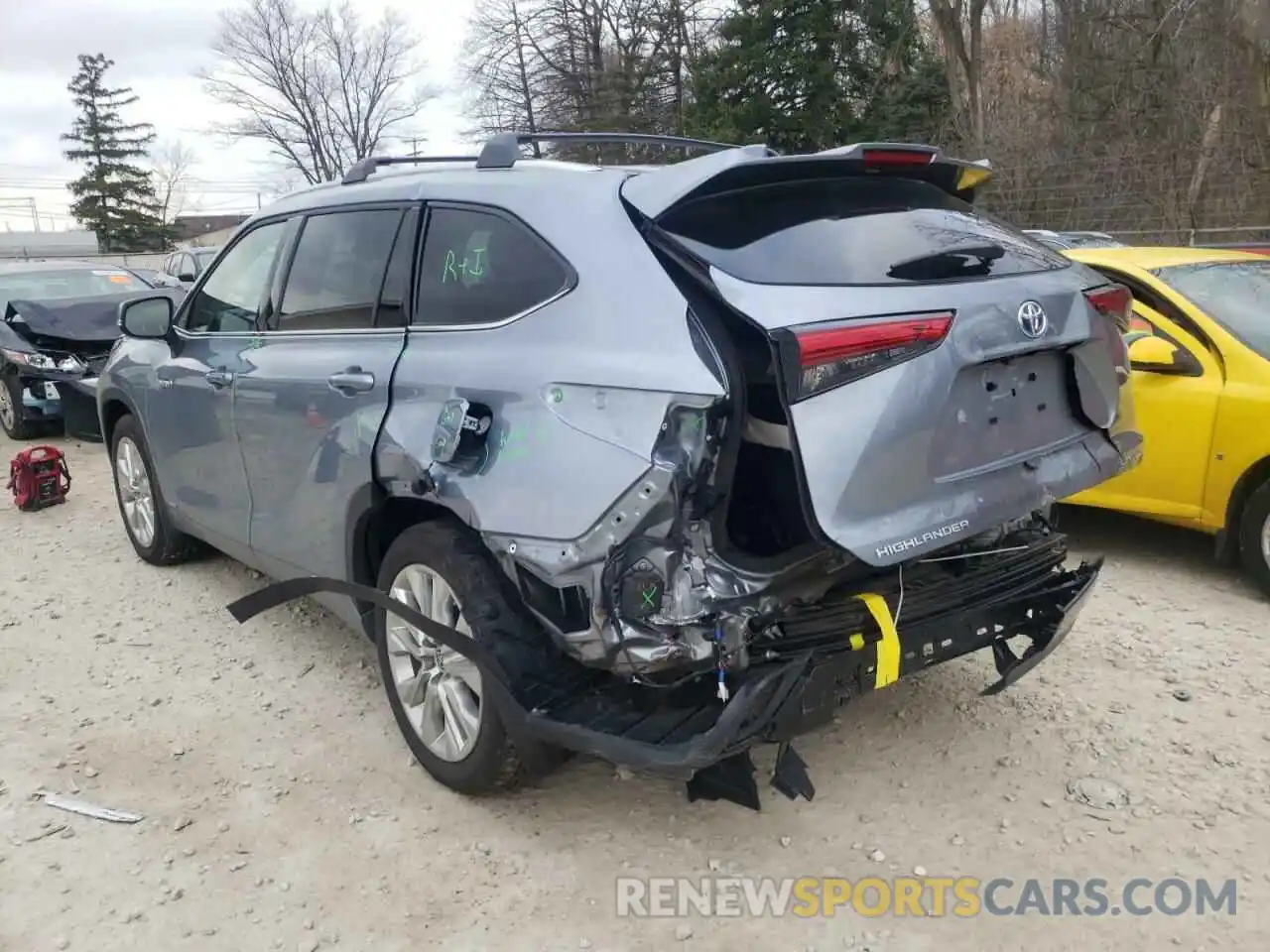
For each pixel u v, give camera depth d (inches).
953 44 1034.1
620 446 105.8
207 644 186.7
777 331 101.0
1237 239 740.7
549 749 122.1
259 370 161.2
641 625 105.7
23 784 141.0
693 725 109.6
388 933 112.1
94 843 127.9
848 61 1217.4
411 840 127.7
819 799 134.6
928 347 107.5
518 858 124.0
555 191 124.3
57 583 219.8
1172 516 202.8
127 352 216.8
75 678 173.6
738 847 125.6
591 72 1589.6
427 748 136.7
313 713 160.2
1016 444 119.6
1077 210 871.1
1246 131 765.9
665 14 1544.0
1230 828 126.1
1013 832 126.8
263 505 165.9
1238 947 107.0
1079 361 126.0
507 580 121.9
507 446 116.1
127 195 2413.9
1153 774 137.8
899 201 125.8
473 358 124.3
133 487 226.8
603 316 112.0
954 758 143.3
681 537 104.3
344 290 150.3
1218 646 175.0
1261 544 190.7
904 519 107.3
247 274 176.7
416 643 135.7
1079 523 244.2
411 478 127.0
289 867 123.2
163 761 147.0
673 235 110.8
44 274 447.8
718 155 114.6
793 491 110.1
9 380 389.7
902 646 117.0
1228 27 757.3
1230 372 193.2
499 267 126.6
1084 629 183.3
